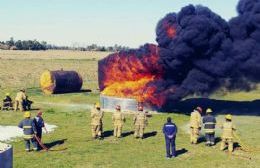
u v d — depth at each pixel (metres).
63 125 26.41
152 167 17.11
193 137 21.16
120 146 20.81
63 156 18.88
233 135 19.67
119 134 22.73
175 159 18.36
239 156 18.81
